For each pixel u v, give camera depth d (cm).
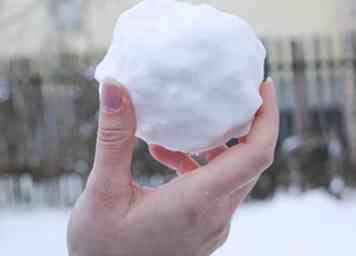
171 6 90
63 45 671
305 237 453
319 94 634
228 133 88
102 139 89
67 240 96
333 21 702
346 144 613
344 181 575
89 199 91
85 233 91
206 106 85
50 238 481
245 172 88
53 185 597
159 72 84
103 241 90
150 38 86
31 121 616
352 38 647
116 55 88
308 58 655
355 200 546
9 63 636
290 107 638
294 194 575
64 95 614
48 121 614
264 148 88
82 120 608
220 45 86
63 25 673
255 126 90
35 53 680
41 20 689
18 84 619
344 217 496
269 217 505
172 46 85
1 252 454
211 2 722
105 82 86
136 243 90
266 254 421
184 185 89
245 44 89
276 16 722
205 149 89
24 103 618
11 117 617
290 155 590
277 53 652
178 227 89
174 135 87
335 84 636
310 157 590
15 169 604
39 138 614
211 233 93
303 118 629
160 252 91
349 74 631
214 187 88
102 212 90
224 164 88
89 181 91
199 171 91
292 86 636
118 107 86
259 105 89
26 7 688
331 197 554
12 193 604
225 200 92
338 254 417
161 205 89
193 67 84
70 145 607
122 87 86
